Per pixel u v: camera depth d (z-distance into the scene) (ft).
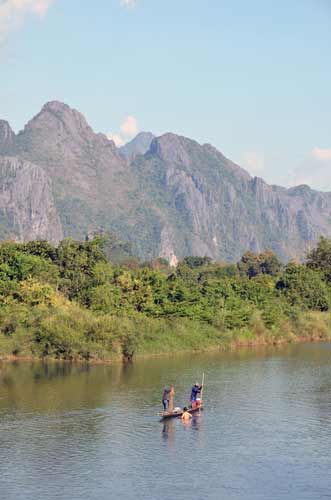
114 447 148.77
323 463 139.54
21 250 391.04
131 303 334.24
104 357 274.98
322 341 385.09
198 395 192.24
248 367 267.80
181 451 146.72
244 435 160.04
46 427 164.55
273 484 127.34
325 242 600.39
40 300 308.81
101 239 407.44
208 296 379.96
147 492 122.31
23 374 241.14
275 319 377.09
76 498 118.93
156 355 301.84
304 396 206.59
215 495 121.49
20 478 128.57
